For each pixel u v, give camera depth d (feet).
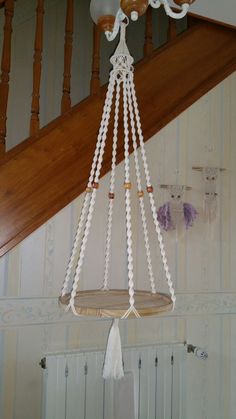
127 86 3.38
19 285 5.39
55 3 8.41
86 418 5.34
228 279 6.82
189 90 6.73
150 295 3.62
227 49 7.20
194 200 6.63
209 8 6.14
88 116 5.87
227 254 6.84
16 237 5.24
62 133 5.67
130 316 2.76
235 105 7.23
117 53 3.29
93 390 5.43
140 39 8.96
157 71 6.46
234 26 6.88
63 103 5.78
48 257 5.57
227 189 6.95
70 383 5.32
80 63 8.47
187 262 6.48
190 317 6.45
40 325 5.48
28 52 8.09
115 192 6.04
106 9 3.03
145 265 6.19
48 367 5.23
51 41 8.29
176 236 6.38
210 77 6.97
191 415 6.31
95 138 5.89
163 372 5.90
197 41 6.90
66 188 5.64
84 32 8.58
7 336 5.28
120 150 6.06
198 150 6.77
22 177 5.36
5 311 5.29
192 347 6.28
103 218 5.94
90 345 5.76
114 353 2.98
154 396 5.79
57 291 5.59
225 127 7.07
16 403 5.24
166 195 6.38
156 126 6.33
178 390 5.97
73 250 3.35
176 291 6.36
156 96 6.40
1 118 5.27
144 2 2.57
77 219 5.75
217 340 6.63
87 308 2.84
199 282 6.57
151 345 6.02
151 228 6.25
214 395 6.51
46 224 5.59
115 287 5.92
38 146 5.49
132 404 5.51
